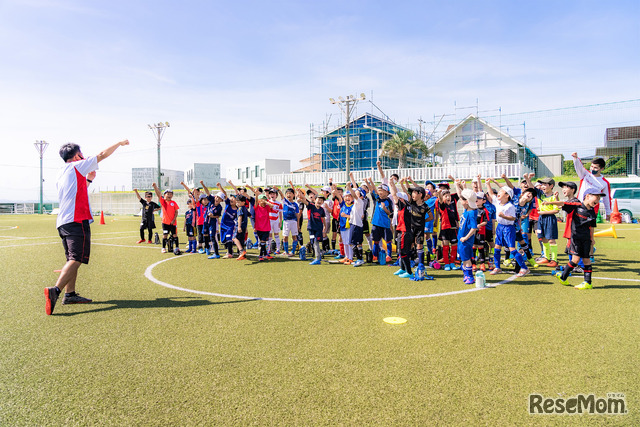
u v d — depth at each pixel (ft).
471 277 21.79
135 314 16.02
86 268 27.50
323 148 153.48
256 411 8.48
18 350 12.16
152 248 40.01
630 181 71.20
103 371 10.60
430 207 29.73
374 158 142.00
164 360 11.30
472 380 9.86
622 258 30.71
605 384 9.62
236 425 7.93
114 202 151.12
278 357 11.43
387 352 11.73
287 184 122.42
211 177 196.95
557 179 88.33
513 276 23.93
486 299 18.16
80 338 13.23
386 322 14.69
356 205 27.84
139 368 10.77
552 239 27.02
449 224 26.84
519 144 110.52
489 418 8.12
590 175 25.70
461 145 118.93
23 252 37.27
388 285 21.48
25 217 124.77
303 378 10.05
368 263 29.94
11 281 23.29
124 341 12.90
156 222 84.17
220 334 13.50
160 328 14.21
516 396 9.04
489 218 26.99
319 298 18.52
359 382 9.79
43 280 23.57
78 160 18.10
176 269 27.04
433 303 17.49
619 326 14.01
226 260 31.58
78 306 17.38
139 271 26.25
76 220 17.17
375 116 144.77
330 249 39.47
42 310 16.80
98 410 8.60
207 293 19.67
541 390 9.33
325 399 8.96
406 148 127.13
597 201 19.83
